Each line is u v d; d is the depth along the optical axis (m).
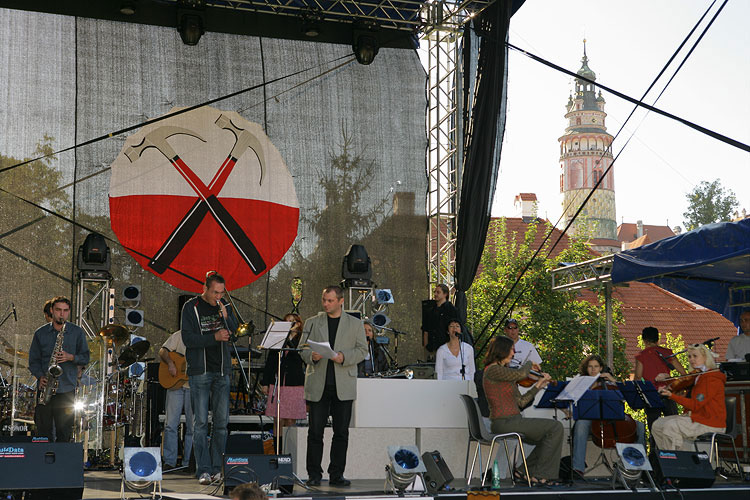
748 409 9.31
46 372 8.76
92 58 12.69
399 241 13.84
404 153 14.05
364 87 13.97
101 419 10.07
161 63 13.02
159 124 12.89
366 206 13.77
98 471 9.54
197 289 12.79
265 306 13.06
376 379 8.81
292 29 13.80
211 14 13.44
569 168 97.56
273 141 13.41
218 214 13.01
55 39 12.58
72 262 12.23
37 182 12.23
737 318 11.81
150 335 12.45
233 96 13.11
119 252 12.48
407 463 7.01
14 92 12.27
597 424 8.84
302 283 13.27
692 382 8.89
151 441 10.72
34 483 5.91
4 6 12.44
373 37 13.73
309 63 13.76
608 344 13.16
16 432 9.33
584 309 19.67
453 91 14.11
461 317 12.56
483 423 7.91
